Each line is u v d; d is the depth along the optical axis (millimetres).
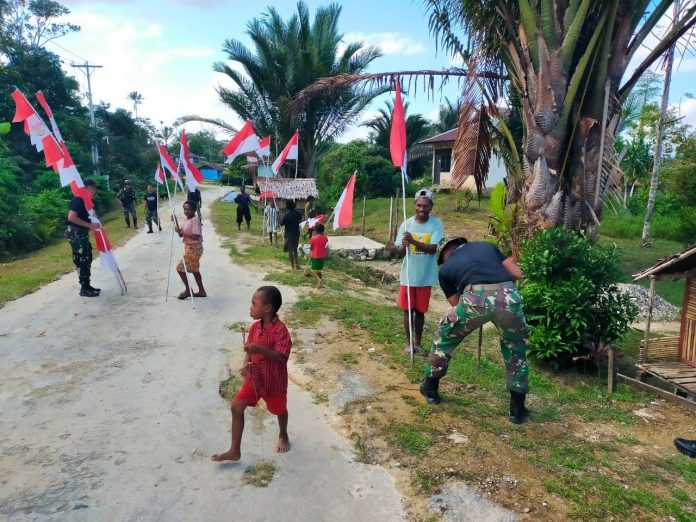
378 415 4457
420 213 5660
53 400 4598
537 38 7980
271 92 23969
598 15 7879
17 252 13820
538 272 6352
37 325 6648
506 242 9133
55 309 7379
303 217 20219
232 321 7141
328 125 24438
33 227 15008
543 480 3570
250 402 3641
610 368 5742
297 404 4730
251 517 3160
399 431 4156
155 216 16906
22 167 24875
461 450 3910
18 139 25906
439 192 27641
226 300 8258
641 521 3207
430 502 3326
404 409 4598
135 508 3201
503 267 4316
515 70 8844
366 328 6973
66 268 10219
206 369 5426
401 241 5680
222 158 90312
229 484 3477
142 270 10461
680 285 12430
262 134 25672
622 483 3666
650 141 24109
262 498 3344
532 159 8320
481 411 4660
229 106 24734
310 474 3625
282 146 25656
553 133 8102
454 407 4684
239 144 10562
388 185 28594
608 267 6359
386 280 12648
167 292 8172
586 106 8242
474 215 20672
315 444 4027
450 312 4379
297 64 22812
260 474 3602
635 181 23859
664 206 21859
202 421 4328
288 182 23125
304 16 23266
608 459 4016
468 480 3535
